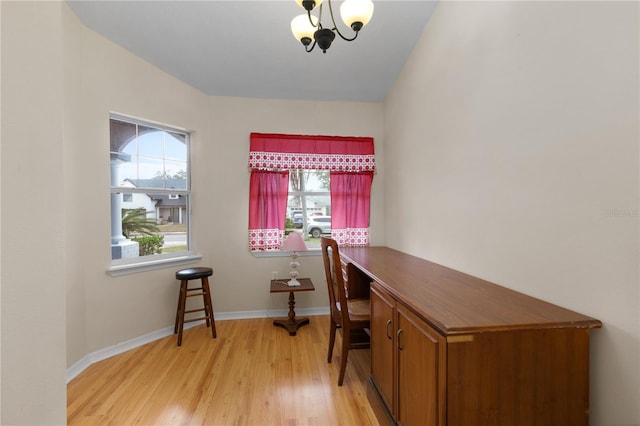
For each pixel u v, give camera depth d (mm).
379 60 2559
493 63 1437
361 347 1909
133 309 2424
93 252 2180
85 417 1582
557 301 1109
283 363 2150
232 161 3055
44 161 555
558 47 1081
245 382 1906
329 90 2996
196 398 1743
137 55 2424
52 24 583
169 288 2686
